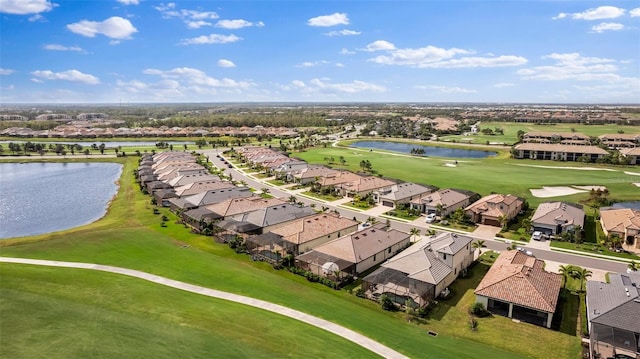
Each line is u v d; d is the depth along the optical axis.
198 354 35.81
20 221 91.75
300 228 67.19
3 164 166.88
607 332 38.78
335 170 131.38
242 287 51.25
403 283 49.41
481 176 125.19
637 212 75.00
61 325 40.50
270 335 39.50
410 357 36.84
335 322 43.03
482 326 43.91
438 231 77.25
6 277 51.78
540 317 45.06
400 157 172.75
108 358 34.91
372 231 65.88
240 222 73.81
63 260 58.78
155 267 57.12
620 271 57.66
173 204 93.06
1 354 35.38
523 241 70.75
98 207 103.19
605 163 147.50
